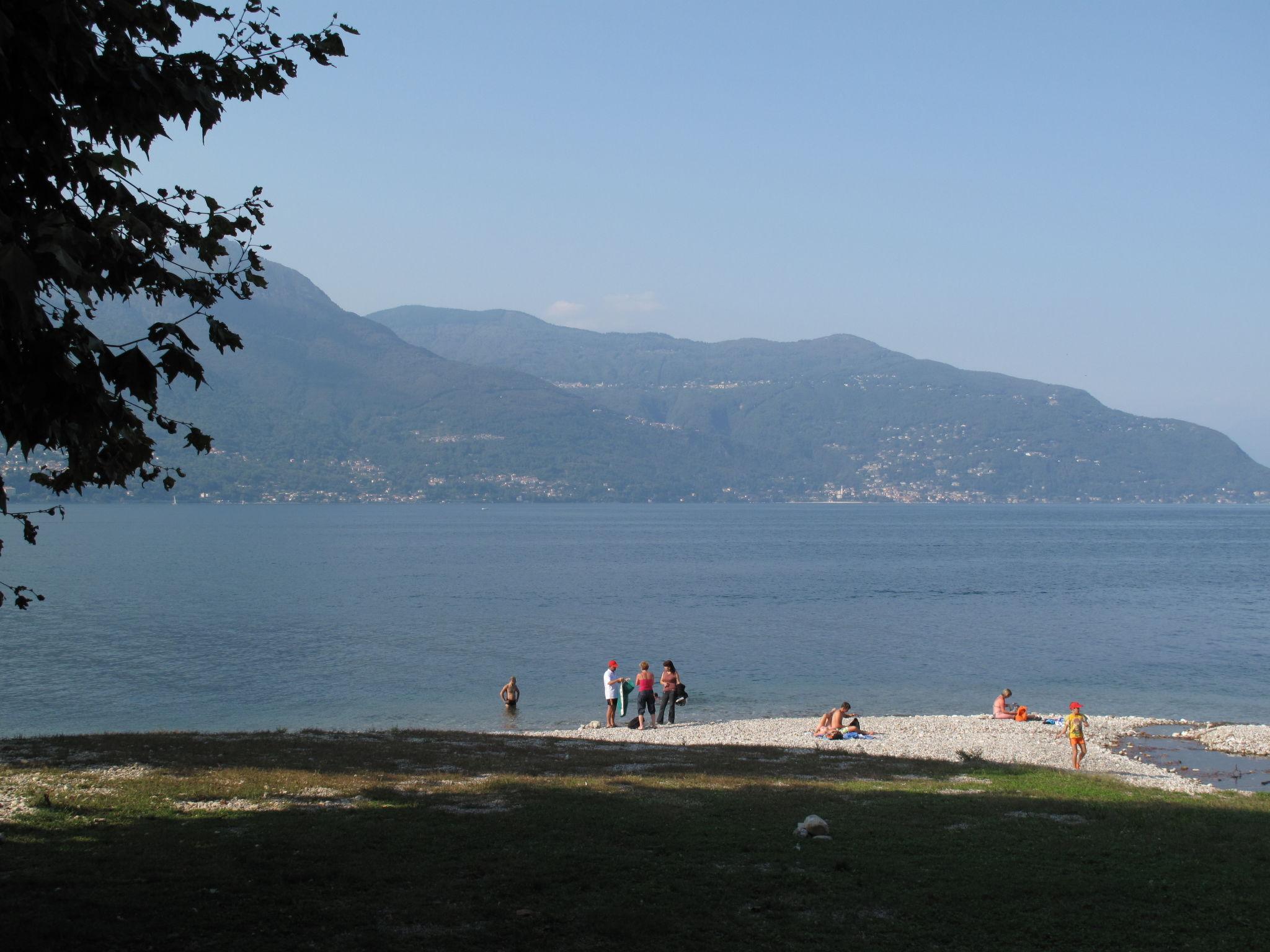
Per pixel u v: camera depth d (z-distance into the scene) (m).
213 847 12.49
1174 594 87.50
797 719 35.84
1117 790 20.05
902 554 145.50
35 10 6.74
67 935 9.36
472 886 11.34
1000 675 47.53
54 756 18.12
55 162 7.44
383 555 133.38
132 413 8.30
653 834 14.06
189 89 8.09
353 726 34.53
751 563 125.06
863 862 12.94
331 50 9.26
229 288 8.85
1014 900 11.56
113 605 71.12
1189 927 10.77
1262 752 29.98
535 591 87.56
